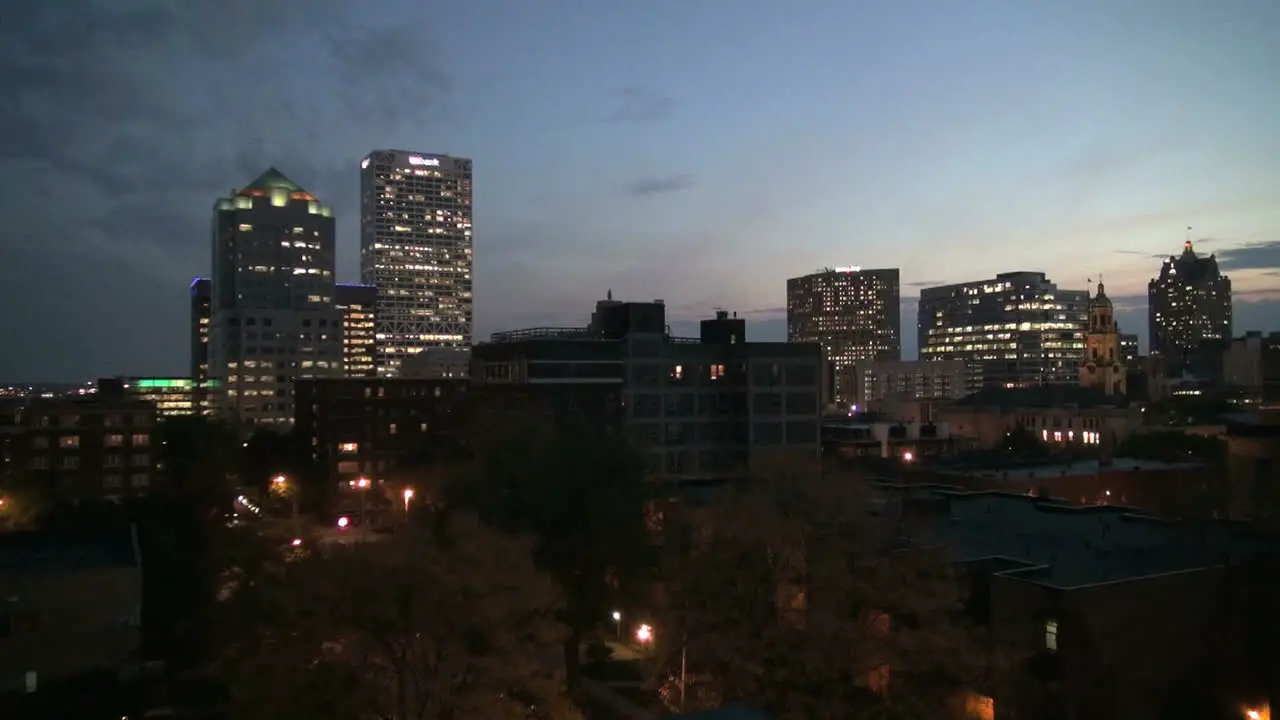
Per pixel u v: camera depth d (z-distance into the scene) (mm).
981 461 98312
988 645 34281
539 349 99125
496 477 51219
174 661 52938
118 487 112312
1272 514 56125
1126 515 51281
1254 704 36031
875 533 35250
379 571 29422
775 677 31094
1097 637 33312
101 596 48938
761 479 45156
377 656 30250
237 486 117938
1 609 46875
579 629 47969
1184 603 35375
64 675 47656
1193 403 179375
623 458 51094
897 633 30703
